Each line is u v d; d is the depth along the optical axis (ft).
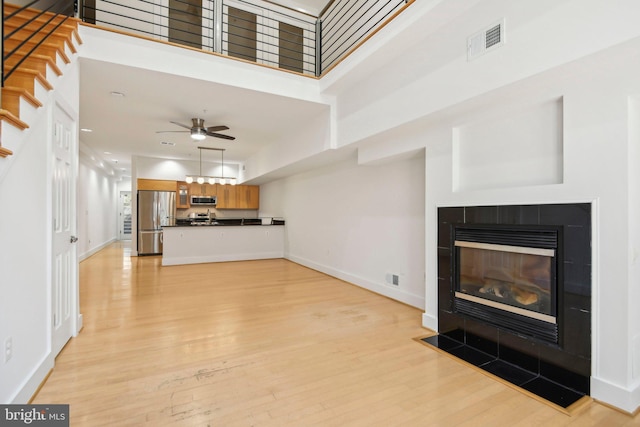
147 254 27.55
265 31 19.43
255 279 18.48
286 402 6.57
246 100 13.66
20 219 6.18
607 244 6.55
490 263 9.09
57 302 8.36
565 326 7.23
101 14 16.03
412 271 13.48
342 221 18.47
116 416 6.03
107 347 9.07
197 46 18.11
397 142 12.25
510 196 8.31
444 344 9.57
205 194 30.42
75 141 9.75
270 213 30.07
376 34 10.39
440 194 10.44
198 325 10.94
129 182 43.88
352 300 14.24
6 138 5.54
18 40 8.37
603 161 6.57
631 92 6.18
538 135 8.04
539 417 6.16
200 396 6.73
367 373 7.80
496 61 7.59
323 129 15.14
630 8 5.52
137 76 11.33
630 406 6.23
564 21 6.36
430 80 9.43
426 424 5.93
